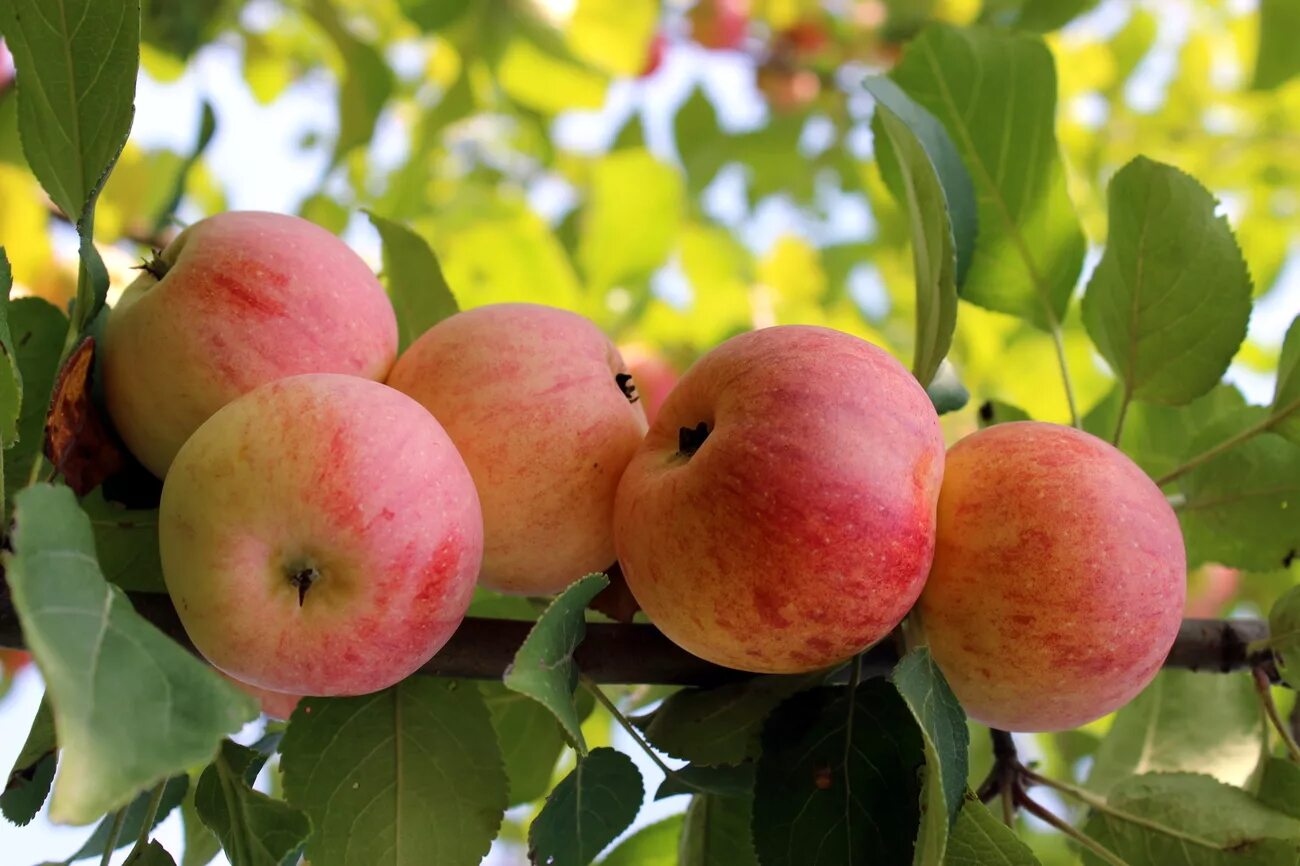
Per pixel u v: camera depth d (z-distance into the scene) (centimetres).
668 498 54
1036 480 55
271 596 52
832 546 53
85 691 47
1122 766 70
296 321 56
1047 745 96
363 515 52
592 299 103
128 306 57
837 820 54
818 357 54
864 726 55
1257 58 108
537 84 114
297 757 57
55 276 82
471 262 90
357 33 111
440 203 116
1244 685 70
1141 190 63
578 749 53
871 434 53
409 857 57
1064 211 67
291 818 54
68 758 46
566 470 57
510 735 66
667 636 56
